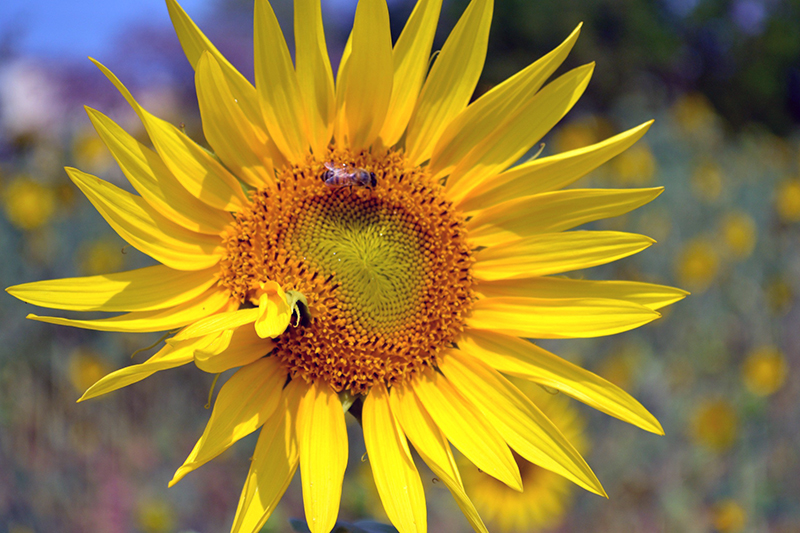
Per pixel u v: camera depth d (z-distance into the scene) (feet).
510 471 1.99
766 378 3.43
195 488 3.20
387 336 2.03
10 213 3.82
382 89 2.03
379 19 2.00
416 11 2.03
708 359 3.93
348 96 2.04
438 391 2.03
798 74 15.11
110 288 1.97
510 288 2.06
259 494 1.96
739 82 15.15
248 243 2.02
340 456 1.98
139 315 1.98
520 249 2.05
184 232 2.01
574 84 2.03
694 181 5.28
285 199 2.04
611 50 14.48
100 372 3.39
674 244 4.69
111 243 4.05
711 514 3.09
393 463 1.99
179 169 1.99
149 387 3.45
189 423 3.39
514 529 2.54
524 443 2.00
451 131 2.05
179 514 3.10
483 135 2.05
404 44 2.03
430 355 2.04
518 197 2.06
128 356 3.55
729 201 5.38
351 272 2.03
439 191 2.06
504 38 14.85
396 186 2.05
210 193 2.01
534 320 2.04
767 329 4.23
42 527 3.01
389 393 2.03
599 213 2.04
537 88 2.04
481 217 2.06
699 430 3.26
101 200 1.97
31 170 4.55
